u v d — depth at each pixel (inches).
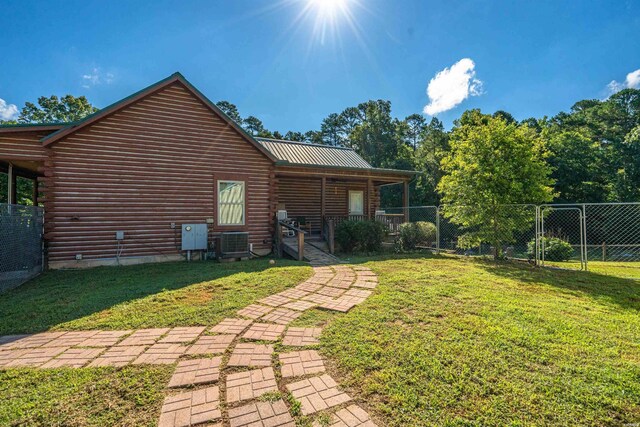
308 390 90.6
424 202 1093.8
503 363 103.2
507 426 74.3
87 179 290.5
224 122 357.4
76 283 219.6
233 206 362.9
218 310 160.6
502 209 349.4
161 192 323.0
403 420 77.2
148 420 77.8
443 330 131.0
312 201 547.8
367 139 1352.1
